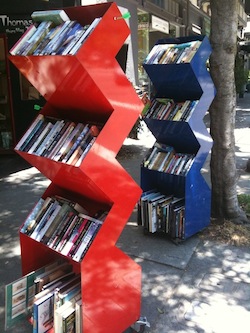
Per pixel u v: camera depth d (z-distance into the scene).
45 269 2.61
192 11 15.23
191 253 3.77
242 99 19.64
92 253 2.21
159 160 4.13
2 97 7.85
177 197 4.17
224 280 3.31
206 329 2.71
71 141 2.21
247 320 2.79
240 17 20.58
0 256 3.79
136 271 2.55
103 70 2.05
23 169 6.93
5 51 7.34
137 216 4.43
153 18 10.95
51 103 2.58
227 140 4.24
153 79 3.96
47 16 2.25
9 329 2.73
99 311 2.33
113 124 2.17
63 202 2.53
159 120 3.89
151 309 2.93
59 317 2.21
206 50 3.60
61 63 2.02
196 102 3.71
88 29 2.01
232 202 4.40
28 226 2.58
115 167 2.24
